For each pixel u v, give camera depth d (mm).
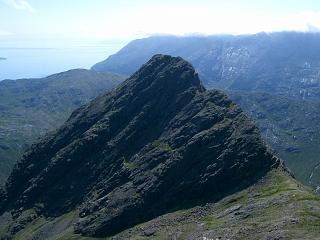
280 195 189500
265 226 156000
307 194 183875
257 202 192875
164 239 194125
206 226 188625
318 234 134250
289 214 160000
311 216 153000
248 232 156750
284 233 141000
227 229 169625
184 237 186500
